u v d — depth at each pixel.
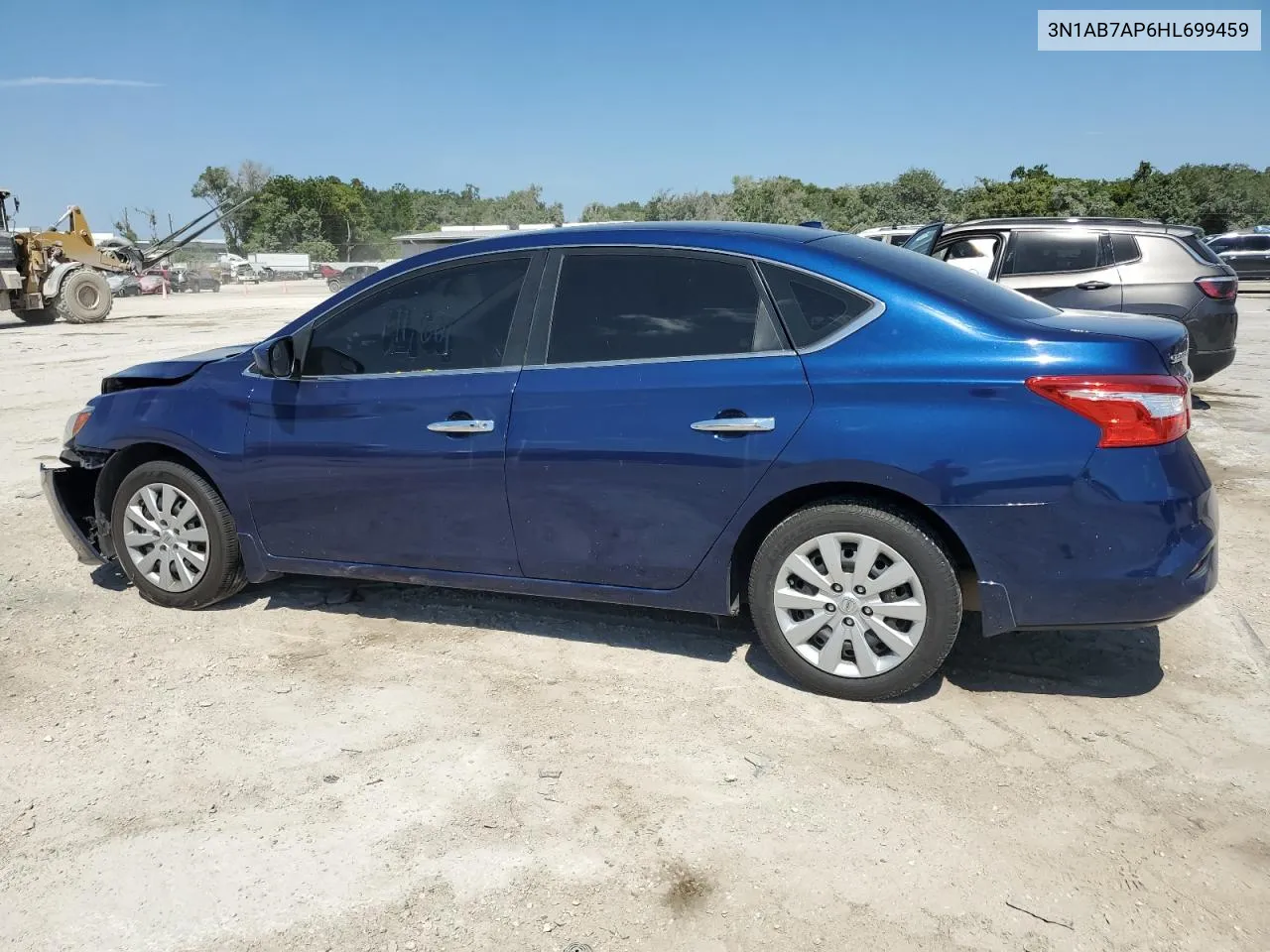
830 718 3.57
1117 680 3.84
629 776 3.22
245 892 2.71
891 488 3.40
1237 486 6.70
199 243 82.81
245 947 2.51
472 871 2.78
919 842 2.86
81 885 2.75
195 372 4.63
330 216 112.88
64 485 4.95
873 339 3.48
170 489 4.59
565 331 3.90
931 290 3.52
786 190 62.69
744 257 3.71
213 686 3.92
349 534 4.28
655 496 3.72
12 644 4.34
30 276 23.09
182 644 4.32
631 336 3.80
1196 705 3.64
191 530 4.59
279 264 88.81
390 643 4.30
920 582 3.46
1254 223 60.22
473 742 3.46
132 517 4.70
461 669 4.03
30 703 3.79
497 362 3.98
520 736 3.49
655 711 3.65
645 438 3.68
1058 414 3.25
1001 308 3.57
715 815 3.01
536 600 4.73
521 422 3.87
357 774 3.27
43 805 3.12
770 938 2.50
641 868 2.78
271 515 4.40
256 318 26.02
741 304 3.68
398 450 4.08
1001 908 2.58
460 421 3.95
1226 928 2.50
